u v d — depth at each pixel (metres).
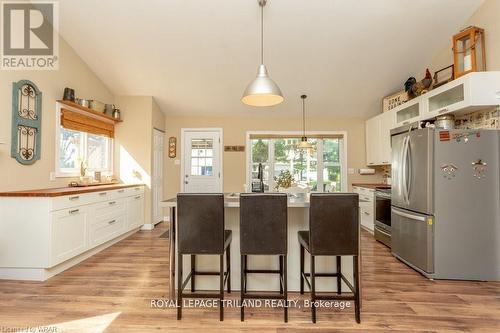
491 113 2.86
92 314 2.02
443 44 3.63
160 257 3.30
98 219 3.36
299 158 5.65
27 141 3.02
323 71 4.18
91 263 3.08
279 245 1.97
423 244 2.74
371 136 5.25
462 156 2.66
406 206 3.01
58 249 2.67
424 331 1.82
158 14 3.21
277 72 4.21
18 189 2.90
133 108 4.86
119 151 4.82
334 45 3.65
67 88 3.51
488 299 2.27
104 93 4.59
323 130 5.55
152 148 4.91
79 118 3.85
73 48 3.79
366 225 4.64
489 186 2.65
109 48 3.78
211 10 3.14
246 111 5.41
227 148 5.58
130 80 4.48
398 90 4.66
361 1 3.01
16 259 2.58
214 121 5.61
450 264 2.67
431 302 2.22
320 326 1.89
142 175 4.80
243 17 3.23
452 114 3.24
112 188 3.68
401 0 3.01
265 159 5.66
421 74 4.18
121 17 3.27
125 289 2.43
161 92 4.81
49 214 2.57
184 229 2.00
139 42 3.67
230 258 2.48
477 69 3.14
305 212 2.47
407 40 3.57
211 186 5.59
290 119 5.58
